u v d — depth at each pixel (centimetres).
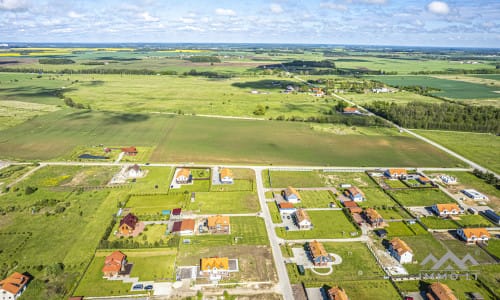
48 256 7931
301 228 9362
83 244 8419
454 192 11738
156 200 10738
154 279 7294
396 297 6912
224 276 7419
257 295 6912
